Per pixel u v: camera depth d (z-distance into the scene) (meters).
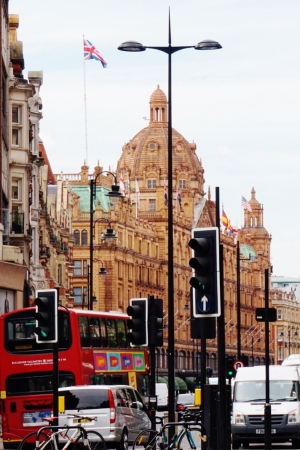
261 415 51.59
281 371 53.22
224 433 32.50
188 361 199.38
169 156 50.47
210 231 30.25
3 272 72.50
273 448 53.34
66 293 136.75
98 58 119.88
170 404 45.59
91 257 81.69
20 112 87.38
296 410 51.59
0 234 73.44
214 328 34.22
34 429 49.28
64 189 151.62
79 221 169.38
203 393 34.66
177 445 35.25
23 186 87.25
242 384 53.03
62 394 43.81
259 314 43.31
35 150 103.06
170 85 50.75
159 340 45.56
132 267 179.62
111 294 169.88
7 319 49.81
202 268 29.92
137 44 49.88
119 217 174.00
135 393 47.62
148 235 190.00
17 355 49.56
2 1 80.12
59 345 49.31
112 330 54.09
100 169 178.75
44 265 113.19
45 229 114.44
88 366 50.25
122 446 44.34
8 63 84.31
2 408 49.66
